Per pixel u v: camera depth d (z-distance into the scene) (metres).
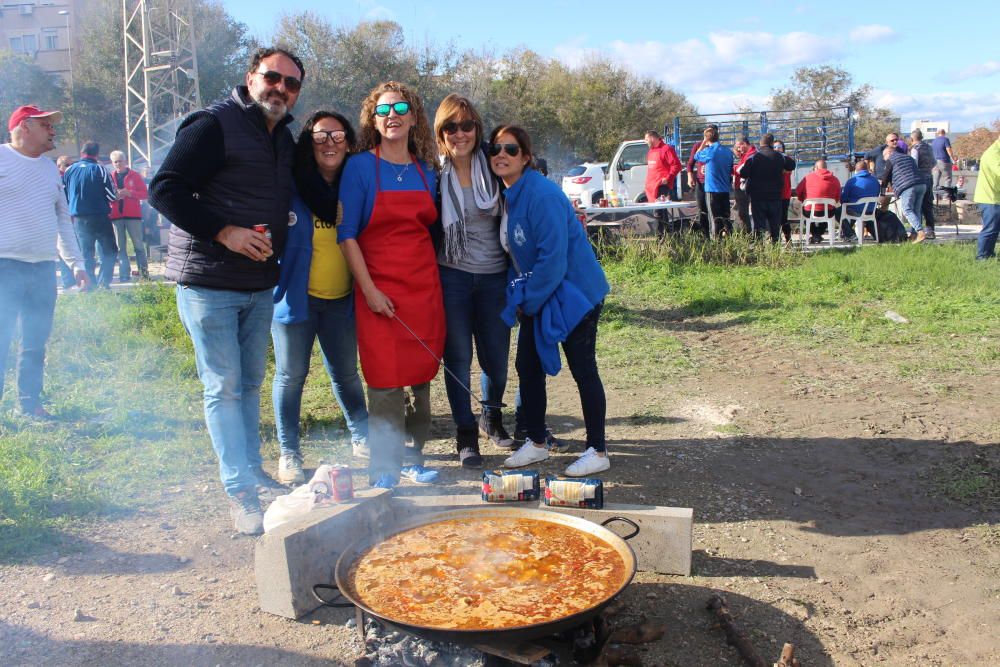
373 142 4.39
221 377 4.01
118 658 2.91
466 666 2.64
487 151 4.63
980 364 6.84
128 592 3.41
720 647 2.99
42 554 3.73
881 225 15.02
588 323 4.57
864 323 8.44
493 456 5.14
